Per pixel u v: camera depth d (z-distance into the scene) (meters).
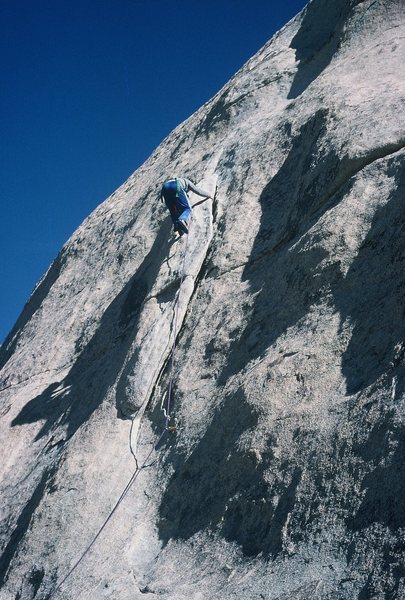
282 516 6.96
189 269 10.96
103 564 8.18
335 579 6.00
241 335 9.44
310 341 8.16
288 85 13.73
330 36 13.53
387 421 6.62
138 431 9.73
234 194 11.72
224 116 14.28
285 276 9.34
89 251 15.58
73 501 9.12
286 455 7.36
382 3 12.59
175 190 11.62
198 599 6.84
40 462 10.97
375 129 9.72
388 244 8.34
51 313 14.93
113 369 11.26
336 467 6.79
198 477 8.34
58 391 12.50
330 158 9.97
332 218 9.05
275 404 7.84
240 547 7.16
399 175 8.92
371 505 6.27
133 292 12.51
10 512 10.29
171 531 8.16
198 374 9.59
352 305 8.20
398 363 7.07
